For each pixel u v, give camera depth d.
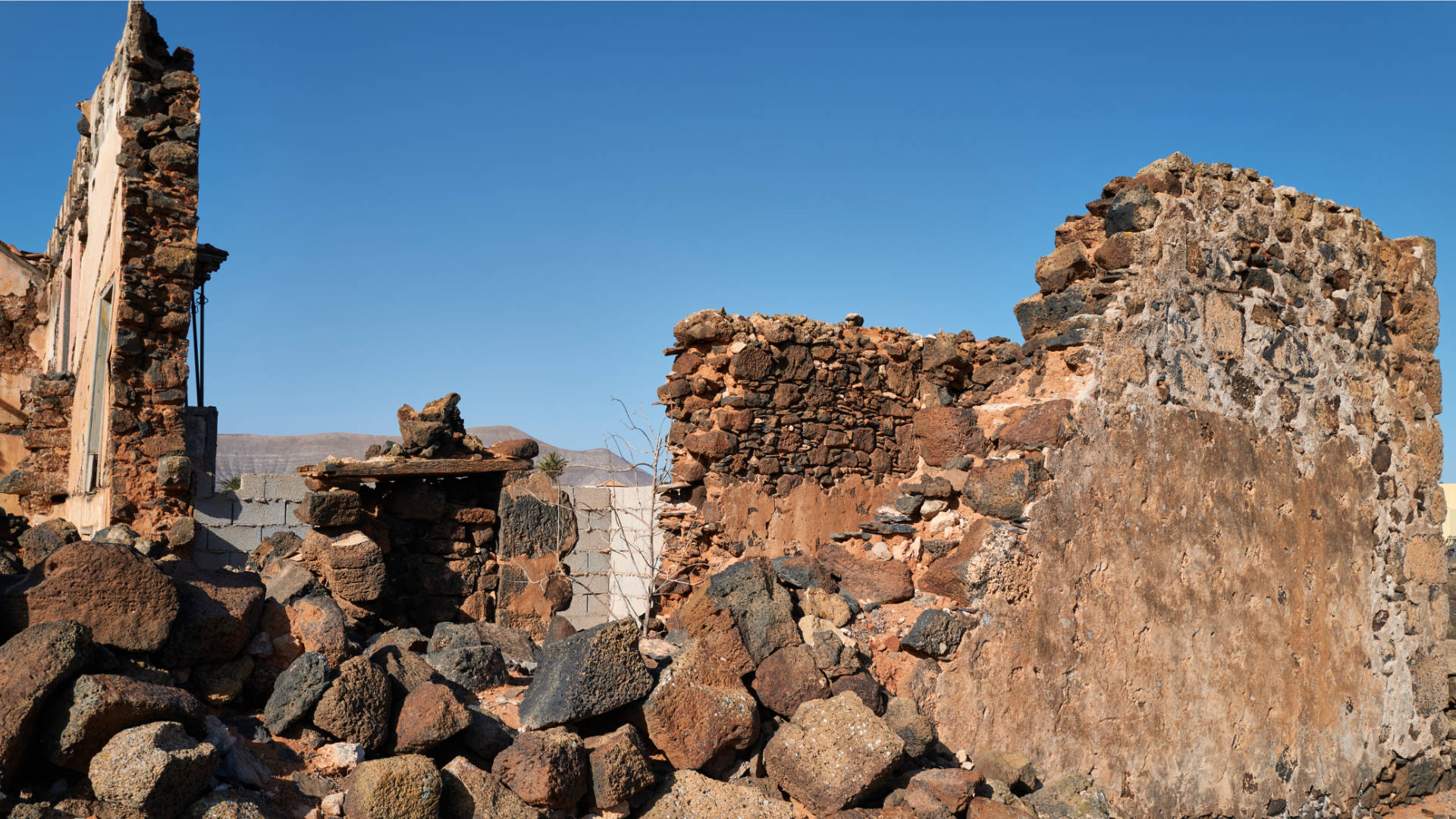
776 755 4.35
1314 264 7.59
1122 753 5.94
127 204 10.23
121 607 3.64
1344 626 7.49
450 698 3.82
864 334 8.62
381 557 6.36
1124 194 6.24
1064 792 5.15
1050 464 5.79
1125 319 6.12
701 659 4.48
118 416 10.06
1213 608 6.52
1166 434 6.35
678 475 7.57
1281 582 7.02
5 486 14.50
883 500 8.45
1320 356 7.57
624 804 3.88
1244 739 6.62
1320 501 7.43
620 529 10.47
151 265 10.33
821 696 4.72
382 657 4.27
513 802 3.61
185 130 10.59
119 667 3.56
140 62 10.51
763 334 7.75
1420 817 7.63
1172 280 6.38
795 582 5.70
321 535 6.45
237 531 10.53
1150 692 6.12
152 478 10.10
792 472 7.83
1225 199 6.82
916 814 4.37
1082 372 6.00
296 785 3.47
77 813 3.00
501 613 7.59
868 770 4.21
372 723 3.78
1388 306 8.37
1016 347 6.51
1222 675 6.53
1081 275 6.29
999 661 5.49
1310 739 7.09
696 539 7.48
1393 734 7.83
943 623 5.32
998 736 5.43
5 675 3.03
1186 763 6.25
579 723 4.12
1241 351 6.91
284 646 4.14
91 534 10.20
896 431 8.66
